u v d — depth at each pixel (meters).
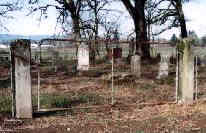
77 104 11.67
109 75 20.73
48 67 24.34
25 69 9.20
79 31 34.62
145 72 22.50
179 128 8.27
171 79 19.23
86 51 24.36
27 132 8.01
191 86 11.26
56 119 9.27
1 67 25.89
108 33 42.25
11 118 9.15
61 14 34.38
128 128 8.32
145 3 35.88
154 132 7.93
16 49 9.12
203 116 9.43
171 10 37.75
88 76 21.52
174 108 10.61
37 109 10.33
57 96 13.25
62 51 22.91
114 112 10.25
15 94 9.30
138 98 13.17
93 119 9.32
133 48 23.48
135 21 32.94
